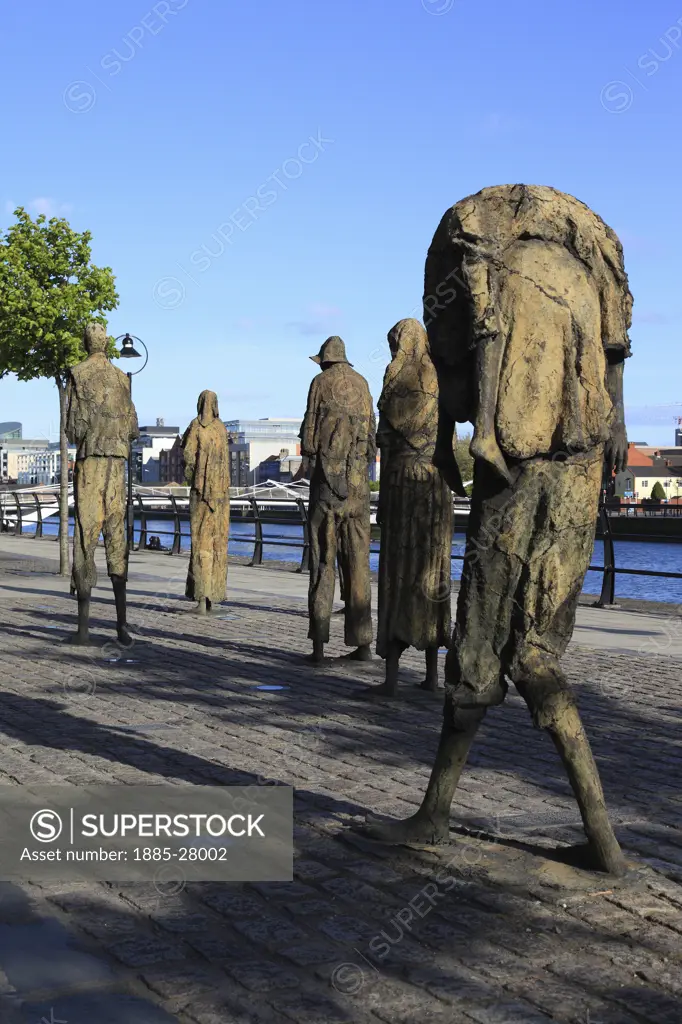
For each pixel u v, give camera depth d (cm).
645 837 539
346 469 1084
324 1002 362
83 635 1233
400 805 594
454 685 498
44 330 2133
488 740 762
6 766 673
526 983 376
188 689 954
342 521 1095
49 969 387
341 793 618
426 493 903
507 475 467
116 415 1198
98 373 1195
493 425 465
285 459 16162
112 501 1212
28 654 1153
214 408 1546
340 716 838
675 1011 356
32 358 2156
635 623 1408
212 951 401
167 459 14038
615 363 488
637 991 370
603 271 478
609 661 1121
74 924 429
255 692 941
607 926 424
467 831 542
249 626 1409
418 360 906
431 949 404
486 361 463
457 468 508
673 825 559
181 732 777
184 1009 357
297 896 457
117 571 1216
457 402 488
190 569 1552
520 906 444
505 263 467
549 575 471
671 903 446
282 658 1144
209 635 1317
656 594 2192
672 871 486
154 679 1005
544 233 471
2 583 1991
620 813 581
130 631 1345
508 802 601
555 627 479
